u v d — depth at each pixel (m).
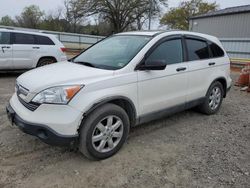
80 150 3.51
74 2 44.66
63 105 3.22
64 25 52.34
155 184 3.17
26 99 3.40
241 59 19.08
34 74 3.74
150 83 4.07
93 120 3.41
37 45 9.78
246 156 3.94
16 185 3.04
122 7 45.25
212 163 3.68
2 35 9.03
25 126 3.27
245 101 7.34
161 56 4.32
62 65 4.16
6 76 9.89
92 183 3.14
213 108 5.75
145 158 3.74
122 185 3.13
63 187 3.04
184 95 4.77
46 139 3.24
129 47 4.27
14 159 3.57
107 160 3.65
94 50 4.71
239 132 4.87
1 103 6.09
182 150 4.03
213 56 5.54
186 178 3.30
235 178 3.35
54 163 3.52
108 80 3.56
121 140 3.81
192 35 5.09
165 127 4.93
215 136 4.62
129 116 4.00
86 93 3.35
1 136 4.23
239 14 26.22
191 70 4.83
